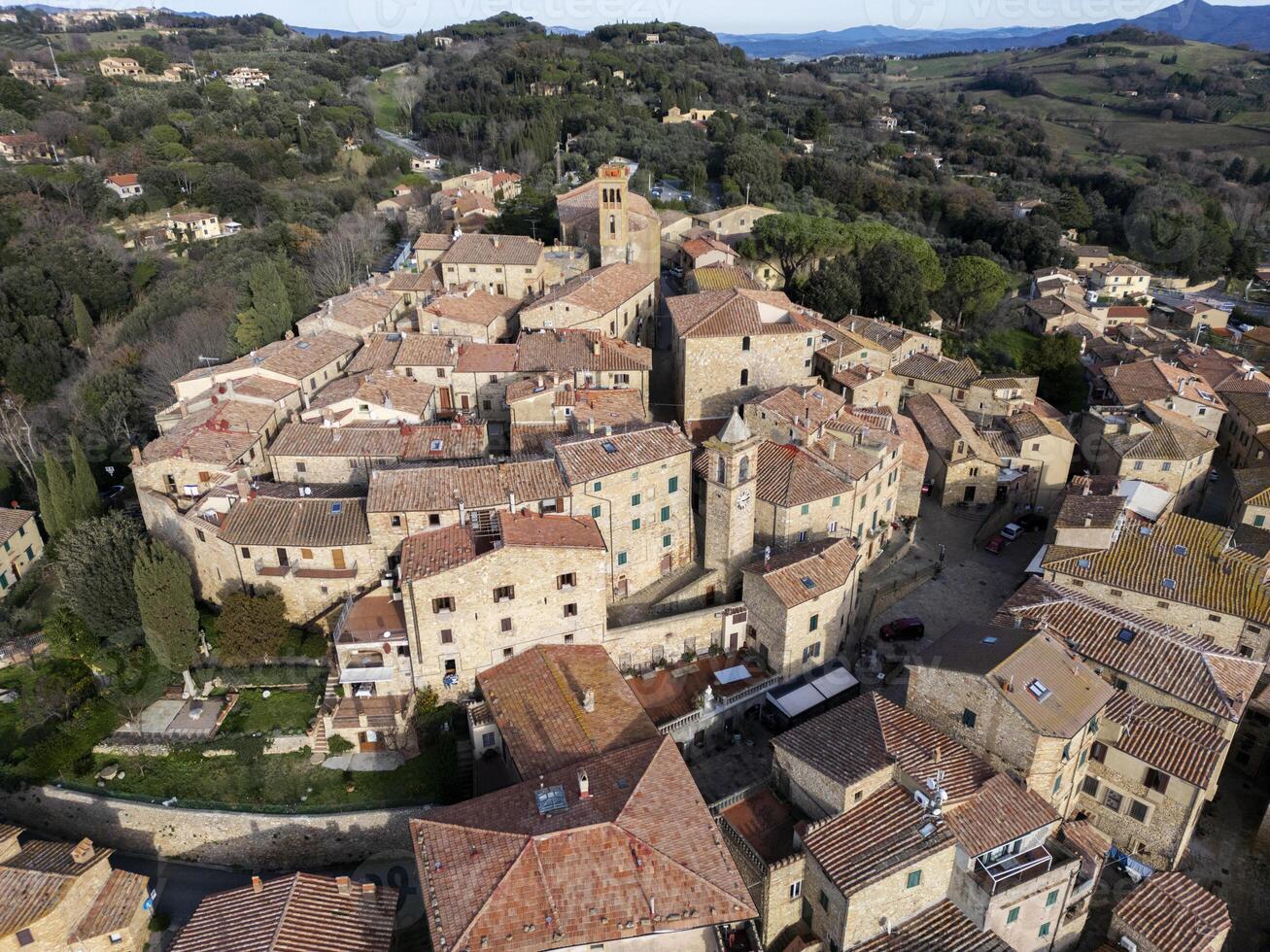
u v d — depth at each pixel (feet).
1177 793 176.04
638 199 449.48
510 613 203.10
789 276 468.34
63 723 206.90
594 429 242.78
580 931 142.20
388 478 217.77
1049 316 484.33
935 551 286.46
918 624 242.37
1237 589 222.28
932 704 184.03
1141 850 185.98
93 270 475.72
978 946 153.28
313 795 193.06
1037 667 176.24
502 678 202.28
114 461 349.20
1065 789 179.63
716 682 216.33
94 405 359.87
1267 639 213.25
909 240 457.68
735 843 167.84
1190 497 313.12
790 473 245.24
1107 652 197.77
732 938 164.55
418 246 426.92
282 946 154.40
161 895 185.88
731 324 288.30
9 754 203.51
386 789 193.57
